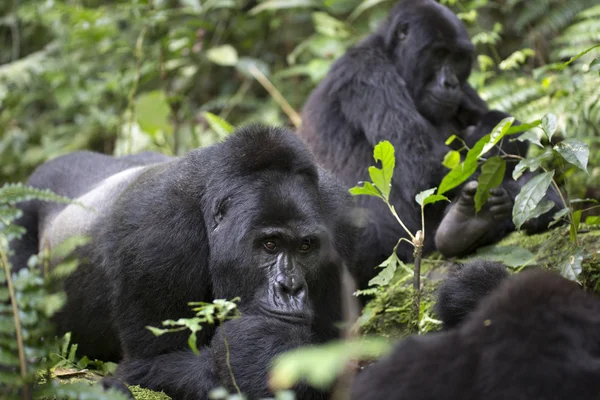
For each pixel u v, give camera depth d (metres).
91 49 19.88
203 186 8.95
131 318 9.12
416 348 5.45
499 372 5.05
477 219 11.47
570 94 14.05
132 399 7.64
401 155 12.80
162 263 8.77
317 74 18.55
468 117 14.43
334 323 9.02
